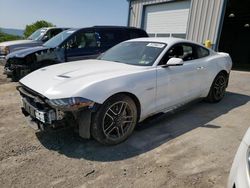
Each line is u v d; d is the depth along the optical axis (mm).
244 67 14453
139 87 3289
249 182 1549
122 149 3117
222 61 5160
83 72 3270
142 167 2730
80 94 2768
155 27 13703
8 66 6824
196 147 3217
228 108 4945
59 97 2764
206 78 4672
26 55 6305
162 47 3918
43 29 11320
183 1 11867
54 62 6578
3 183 2395
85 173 2596
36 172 2588
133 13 14898
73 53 6754
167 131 3701
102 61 4016
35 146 3127
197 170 2699
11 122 3881
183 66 4059
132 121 3322
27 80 3350
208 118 4316
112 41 7438
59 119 2867
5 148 3053
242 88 7062
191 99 4445
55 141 3270
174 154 3027
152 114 3674
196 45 4617
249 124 4090
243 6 14047
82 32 6906
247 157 1695
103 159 2871
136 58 3889
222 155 3029
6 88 6184
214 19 10430
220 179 2549
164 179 2529
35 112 3021
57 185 2395
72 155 2939
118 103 3115
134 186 2412
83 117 2902
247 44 19234
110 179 2510
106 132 3092
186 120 4184
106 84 2967
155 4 13438
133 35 7938
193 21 11367
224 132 3721
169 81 3740
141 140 3377
